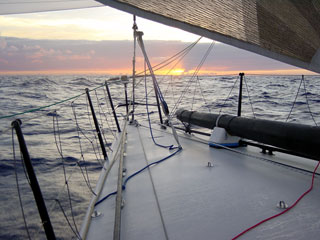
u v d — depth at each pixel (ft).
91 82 160.04
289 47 6.20
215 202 7.37
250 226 6.15
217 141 12.75
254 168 9.98
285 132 8.98
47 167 19.07
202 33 5.13
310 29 6.39
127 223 6.63
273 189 8.07
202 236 5.88
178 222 6.48
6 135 28.71
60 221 11.56
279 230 5.95
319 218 6.37
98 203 7.78
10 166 19.20
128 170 10.50
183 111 16.84
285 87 61.41
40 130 31.65
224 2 5.35
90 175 17.44
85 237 6.13
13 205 13.30
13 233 10.97
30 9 9.94
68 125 34.55
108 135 29.14
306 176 9.04
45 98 69.92
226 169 9.98
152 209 7.22
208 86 70.03
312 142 8.02
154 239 5.94
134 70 17.04
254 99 43.16
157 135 16.84
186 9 4.88
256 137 10.48
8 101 63.46
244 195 7.72
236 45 5.57
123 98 60.85
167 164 10.85
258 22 5.78
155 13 4.51
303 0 6.38
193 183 8.75
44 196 14.23
